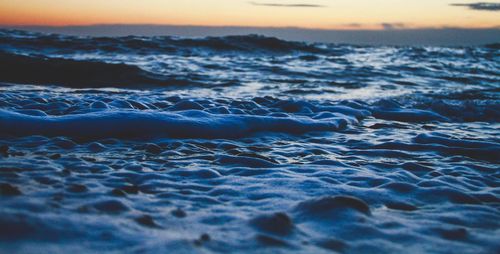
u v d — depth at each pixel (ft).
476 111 24.49
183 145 14.05
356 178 10.52
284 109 22.76
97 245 5.60
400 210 8.20
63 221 6.11
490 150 14.40
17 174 9.01
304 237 6.46
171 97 24.18
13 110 16.35
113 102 19.72
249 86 35.35
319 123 18.47
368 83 40.04
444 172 11.80
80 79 35.32
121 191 8.25
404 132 18.29
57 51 58.08
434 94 31.94
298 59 63.10
